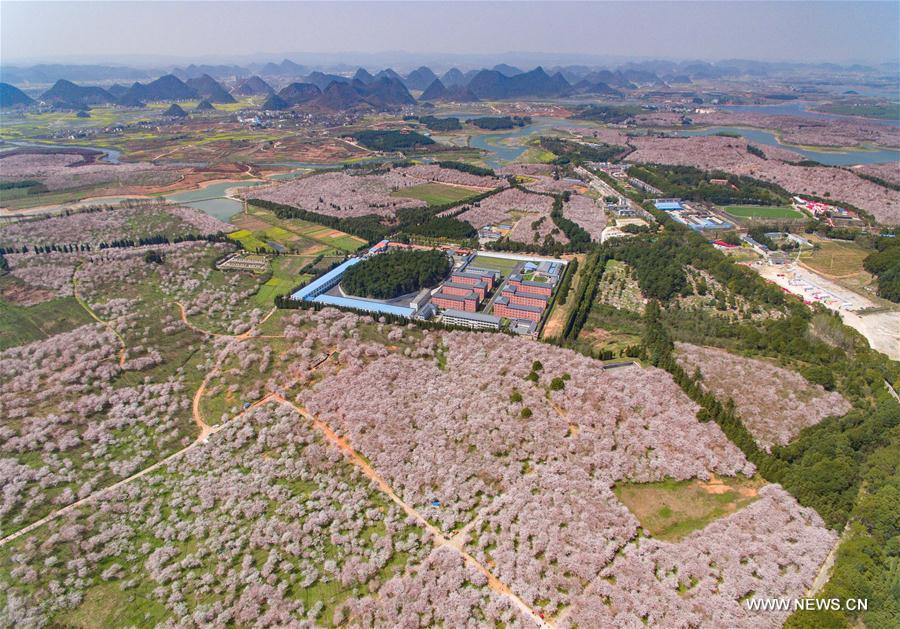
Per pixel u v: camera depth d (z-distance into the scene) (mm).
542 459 150625
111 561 122750
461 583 115125
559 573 116812
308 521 131875
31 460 151125
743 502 138625
